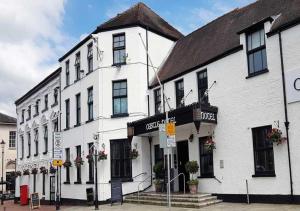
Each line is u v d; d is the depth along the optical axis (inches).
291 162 567.2
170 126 573.0
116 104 925.2
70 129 1083.3
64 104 1138.7
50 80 1272.1
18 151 1609.3
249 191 631.8
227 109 687.1
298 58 571.5
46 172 1238.3
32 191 1390.3
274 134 578.6
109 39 948.0
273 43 612.4
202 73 764.6
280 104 592.1
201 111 676.7
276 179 588.4
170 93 836.0
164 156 821.9
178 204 669.3
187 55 861.8
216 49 754.2
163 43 979.3
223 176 682.2
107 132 911.7
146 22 962.1
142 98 901.8
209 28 876.0
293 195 559.8
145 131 802.2
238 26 757.3
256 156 629.9
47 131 1295.5
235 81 676.7
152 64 908.0
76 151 1045.2
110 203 839.7
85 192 968.3
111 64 936.9
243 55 665.0
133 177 863.7
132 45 924.6
